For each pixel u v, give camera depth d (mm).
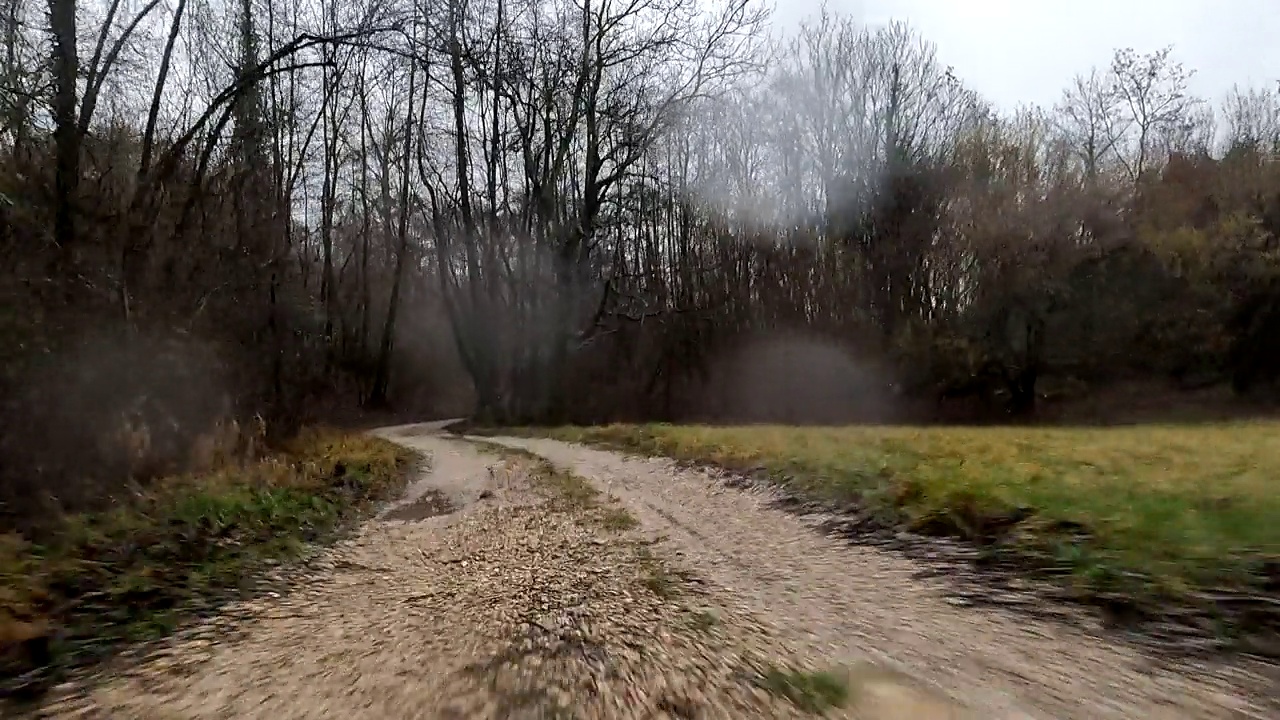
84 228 13125
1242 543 6535
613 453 22312
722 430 25531
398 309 56656
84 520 9750
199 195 16906
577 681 5297
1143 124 45875
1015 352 38062
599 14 36125
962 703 4672
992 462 12852
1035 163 39281
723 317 49375
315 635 6656
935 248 41594
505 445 27422
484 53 17484
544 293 40188
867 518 10156
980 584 7215
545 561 9297
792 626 6387
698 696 4961
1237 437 18062
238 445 16688
